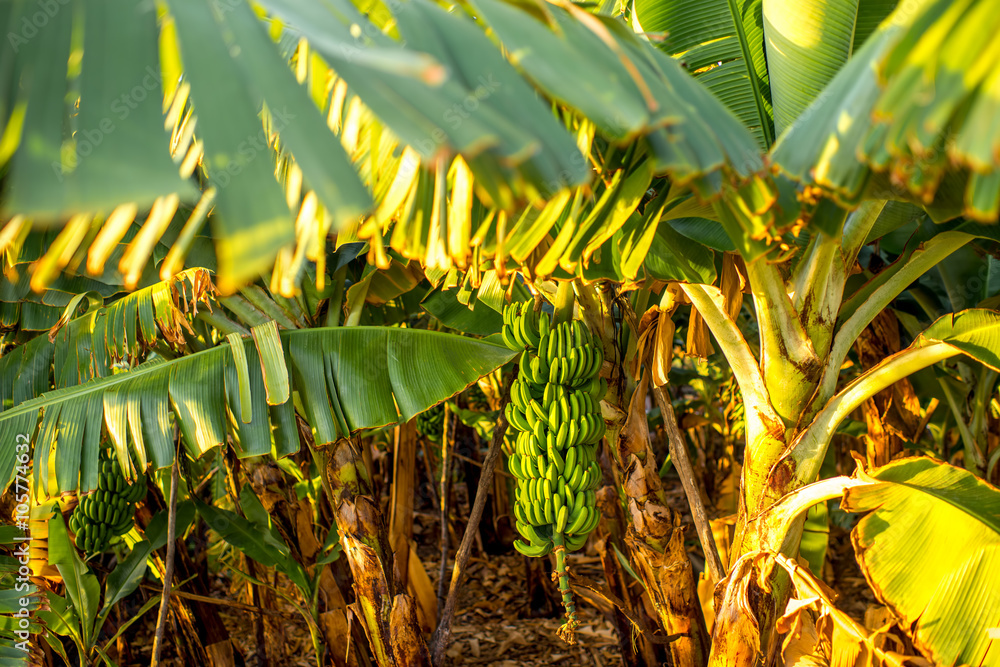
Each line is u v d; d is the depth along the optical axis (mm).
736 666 2203
